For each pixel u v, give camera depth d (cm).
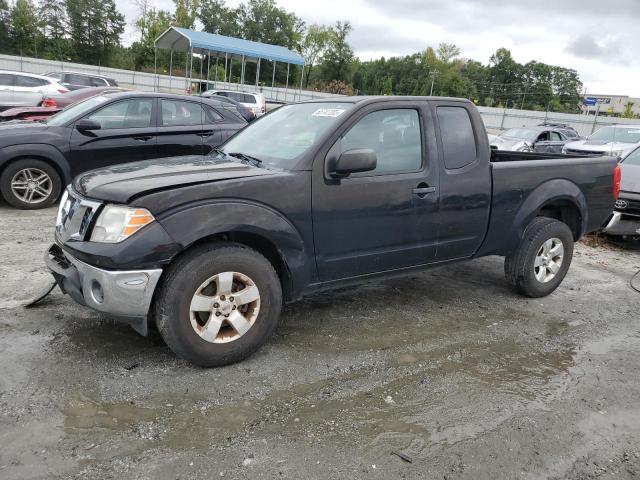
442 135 418
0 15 6231
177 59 6191
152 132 767
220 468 243
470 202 430
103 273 292
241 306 336
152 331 373
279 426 279
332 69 8231
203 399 298
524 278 486
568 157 526
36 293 426
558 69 11000
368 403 306
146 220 295
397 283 527
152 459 246
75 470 236
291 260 348
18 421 266
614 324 458
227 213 315
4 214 691
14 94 1580
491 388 332
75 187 343
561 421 300
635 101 10181
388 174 387
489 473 252
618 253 746
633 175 751
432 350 381
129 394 297
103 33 7000
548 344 406
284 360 351
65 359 328
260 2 7725
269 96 3594
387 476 245
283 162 361
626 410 318
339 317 431
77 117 732
